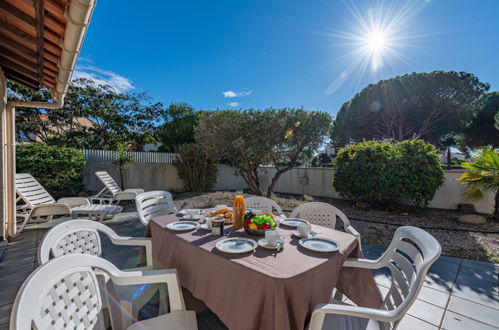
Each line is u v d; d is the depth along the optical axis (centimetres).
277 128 647
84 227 178
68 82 337
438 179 550
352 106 1509
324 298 133
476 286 252
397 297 143
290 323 114
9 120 375
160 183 941
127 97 1296
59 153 585
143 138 1350
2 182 352
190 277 159
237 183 1184
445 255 339
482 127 1388
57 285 93
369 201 622
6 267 279
